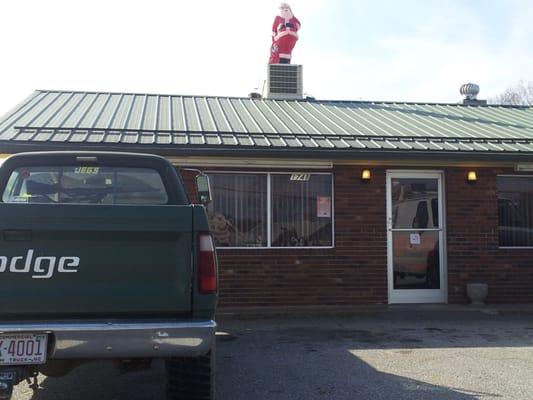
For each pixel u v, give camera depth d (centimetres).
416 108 1357
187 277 393
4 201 451
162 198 473
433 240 1030
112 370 620
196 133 951
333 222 997
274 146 905
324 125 1086
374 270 997
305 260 984
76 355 373
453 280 1016
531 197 1055
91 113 1049
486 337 777
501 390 546
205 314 395
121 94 1276
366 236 998
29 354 370
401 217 1023
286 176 995
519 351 699
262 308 956
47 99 1159
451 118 1242
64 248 382
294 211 995
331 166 988
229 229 977
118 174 473
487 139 1026
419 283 1022
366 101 1413
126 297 386
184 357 405
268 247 981
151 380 584
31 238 379
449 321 891
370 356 673
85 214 384
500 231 1045
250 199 987
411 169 1021
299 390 544
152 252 391
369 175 1001
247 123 1060
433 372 607
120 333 376
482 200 1028
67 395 536
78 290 382
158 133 933
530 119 1255
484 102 1491
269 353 687
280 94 1415
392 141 992
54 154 461
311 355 677
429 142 999
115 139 873
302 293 980
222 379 578
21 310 376
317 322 883
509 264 1030
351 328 838
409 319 907
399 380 578
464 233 1022
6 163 455
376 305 990
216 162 955
